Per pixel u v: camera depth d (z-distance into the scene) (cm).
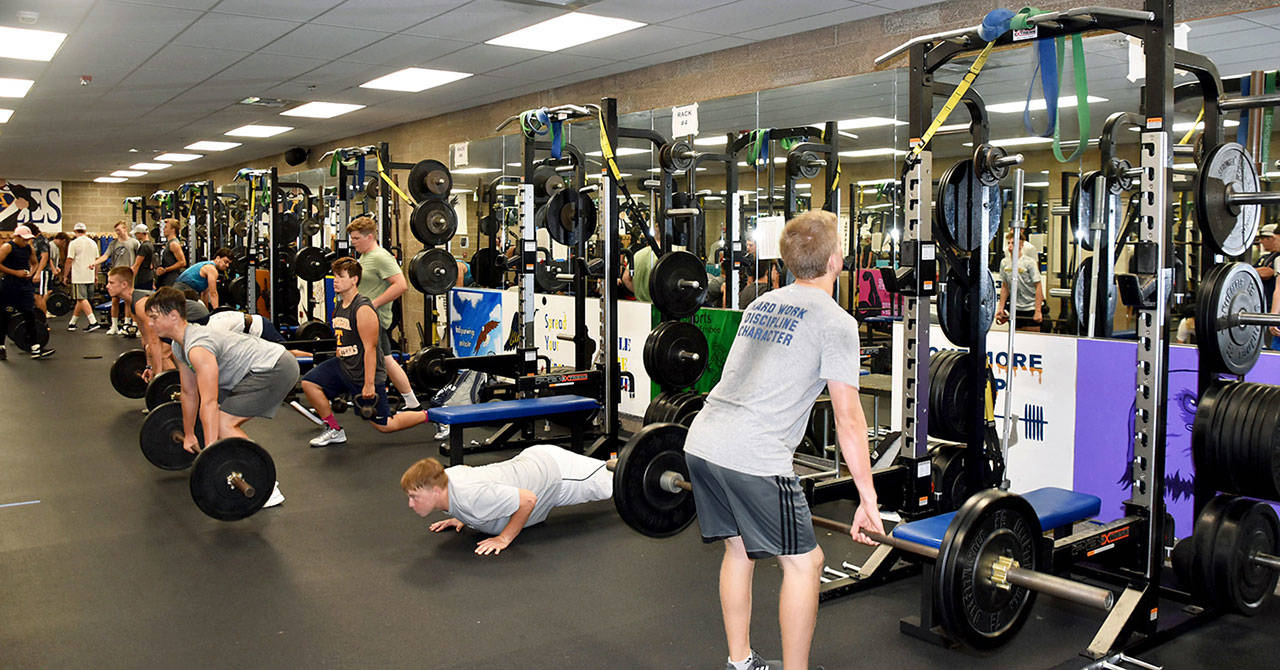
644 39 661
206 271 772
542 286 698
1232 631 316
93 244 1354
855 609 332
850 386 240
